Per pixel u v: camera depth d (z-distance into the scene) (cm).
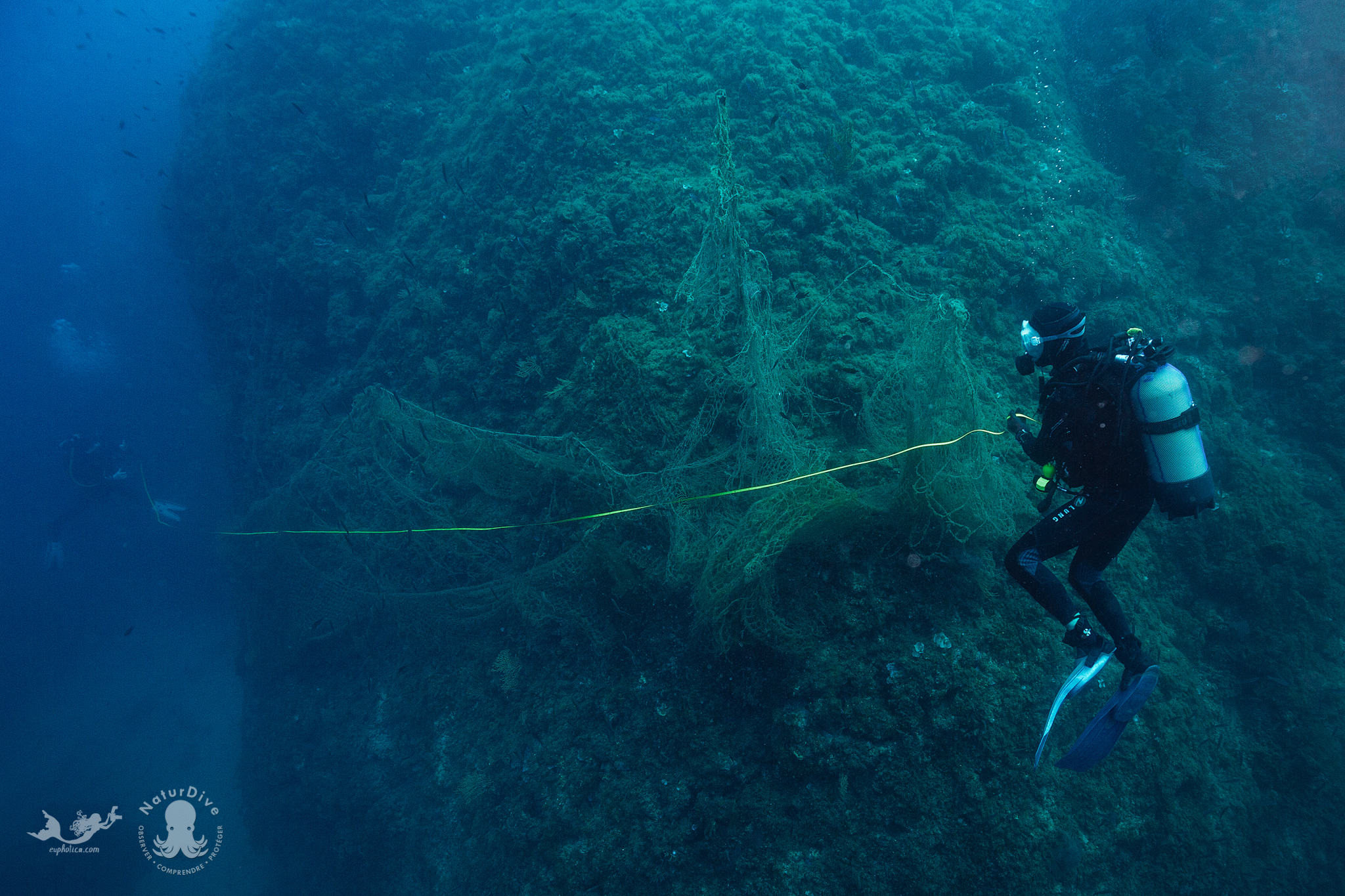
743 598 475
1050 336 230
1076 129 805
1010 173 704
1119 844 443
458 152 896
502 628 688
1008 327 627
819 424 536
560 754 576
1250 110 775
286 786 870
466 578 733
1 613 1911
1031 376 591
